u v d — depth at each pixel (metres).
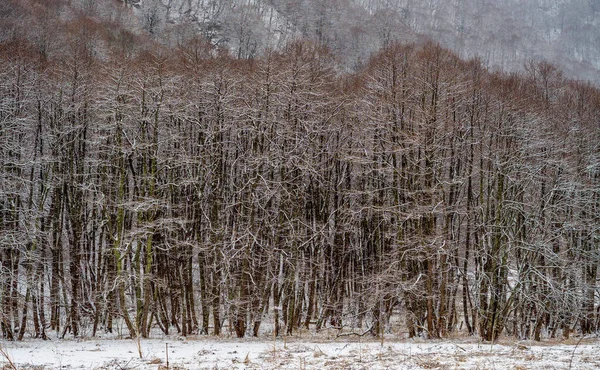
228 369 14.55
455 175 30.14
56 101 29.16
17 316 27.02
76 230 28.80
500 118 29.42
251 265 29.12
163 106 28.73
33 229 26.94
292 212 29.81
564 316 30.16
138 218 27.56
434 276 29.84
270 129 29.44
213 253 29.42
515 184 29.33
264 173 29.14
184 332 28.27
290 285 28.77
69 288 28.62
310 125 29.95
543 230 28.06
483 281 28.27
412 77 29.83
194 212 30.30
